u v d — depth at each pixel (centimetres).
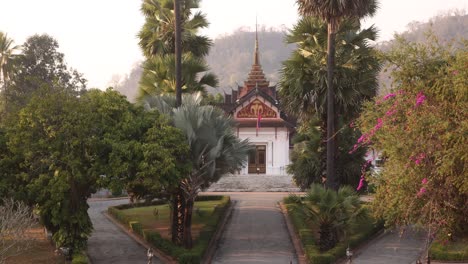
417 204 1912
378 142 2103
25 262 2836
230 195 5562
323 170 4009
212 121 3109
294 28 3600
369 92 3478
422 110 1942
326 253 2905
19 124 2722
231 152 3162
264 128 6900
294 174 4419
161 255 3105
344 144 3888
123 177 2827
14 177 2825
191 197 3147
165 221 3988
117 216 4247
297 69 3494
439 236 2042
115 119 2881
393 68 2130
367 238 3456
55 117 2702
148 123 2941
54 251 3062
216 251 3212
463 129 1755
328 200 2991
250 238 3538
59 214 2838
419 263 2177
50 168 2695
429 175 1858
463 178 1806
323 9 3145
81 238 2897
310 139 4078
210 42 4366
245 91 8269
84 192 2925
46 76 6850
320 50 3562
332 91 3250
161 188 3002
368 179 2105
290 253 3153
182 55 4047
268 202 4972
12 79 6675
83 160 2783
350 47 3544
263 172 6900
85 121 2706
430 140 1856
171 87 3956
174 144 2894
